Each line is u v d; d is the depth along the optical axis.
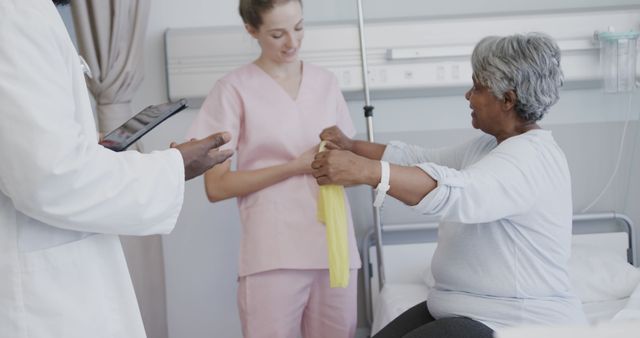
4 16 1.18
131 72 2.63
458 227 1.73
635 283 2.62
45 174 1.18
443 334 1.61
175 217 1.37
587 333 0.80
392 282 2.95
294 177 2.30
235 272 3.04
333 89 2.41
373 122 3.01
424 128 3.01
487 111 1.73
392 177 1.58
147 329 2.78
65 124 1.21
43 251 1.28
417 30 2.89
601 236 2.97
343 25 2.90
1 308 1.27
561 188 1.67
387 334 1.91
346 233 2.06
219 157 1.50
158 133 2.97
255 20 2.21
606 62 2.89
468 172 1.58
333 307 2.35
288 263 2.26
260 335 2.31
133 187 1.29
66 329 1.29
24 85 1.17
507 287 1.67
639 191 3.05
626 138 3.02
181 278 3.04
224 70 2.89
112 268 1.38
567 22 2.91
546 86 1.66
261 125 2.30
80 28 2.54
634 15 2.90
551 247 1.66
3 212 1.27
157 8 2.94
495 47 1.68
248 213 2.33
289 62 2.33
